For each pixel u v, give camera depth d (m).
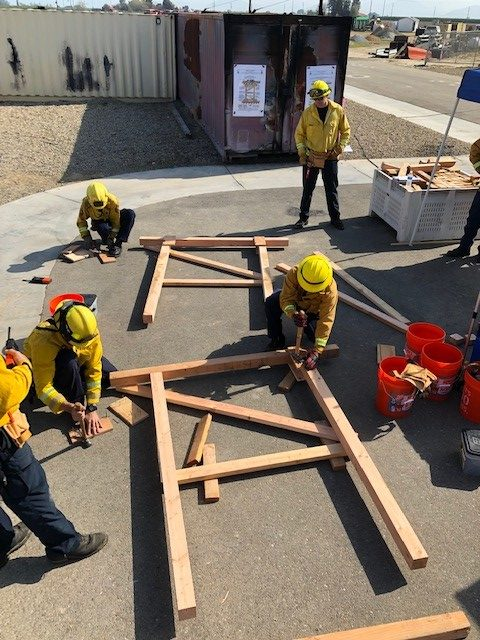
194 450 3.89
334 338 5.39
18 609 2.90
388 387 4.14
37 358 3.59
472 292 6.30
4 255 7.07
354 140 12.86
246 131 10.82
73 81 15.66
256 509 3.51
